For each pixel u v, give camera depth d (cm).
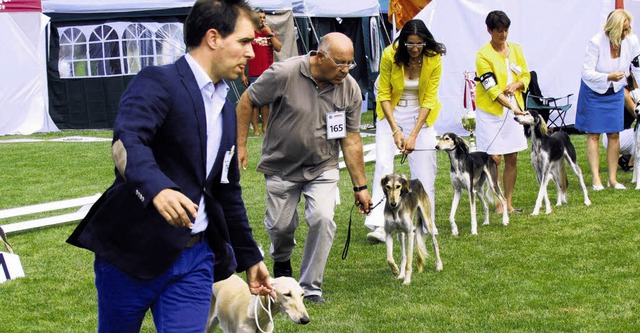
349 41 589
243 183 1184
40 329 586
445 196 1062
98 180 1244
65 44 1950
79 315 618
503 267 716
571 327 553
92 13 1927
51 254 812
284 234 634
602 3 1548
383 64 784
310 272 626
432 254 777
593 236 811
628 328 547
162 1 1923
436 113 796
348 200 1050
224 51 325
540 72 1569
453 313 593
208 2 325
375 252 793
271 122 616
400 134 777
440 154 1384
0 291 683
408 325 569
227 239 344
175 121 319
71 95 1955
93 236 327
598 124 1039
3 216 886
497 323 566
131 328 334
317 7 2017
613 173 1062
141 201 294
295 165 615
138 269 322
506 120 925
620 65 1024
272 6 1861
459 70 1563
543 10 1558
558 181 971
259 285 373
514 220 910
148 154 297
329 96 603
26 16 1900
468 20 1545
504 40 921
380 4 2383
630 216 890
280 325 573
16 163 1425
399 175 685
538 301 613
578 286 647
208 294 338
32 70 1923
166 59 1936
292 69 598
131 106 311
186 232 323
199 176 326
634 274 674
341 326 570
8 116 1911
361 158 626
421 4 1563
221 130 335
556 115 1572
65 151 1557
